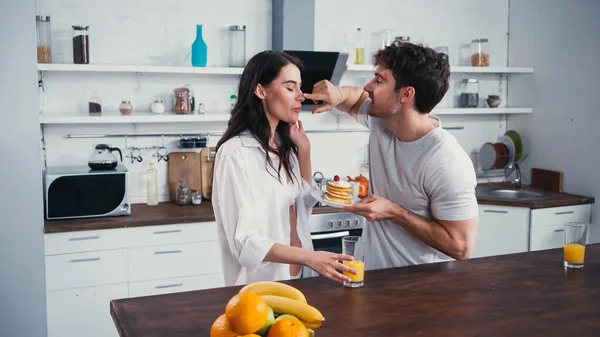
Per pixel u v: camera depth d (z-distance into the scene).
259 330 1.35
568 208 4.36
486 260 2.25
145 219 3.63
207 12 4.23
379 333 1.57
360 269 1.92
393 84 2.15
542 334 1.58
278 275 2.26
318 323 1.42
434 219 2.34
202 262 3.78
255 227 2.18
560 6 4.64
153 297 1.83
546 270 2.13
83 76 3.99
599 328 1.62
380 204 2.23
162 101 4.18
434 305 1.77
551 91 4.77
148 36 4.11
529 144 5.02
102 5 3.99
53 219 3.60
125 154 4.14
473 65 4.92
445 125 5.08
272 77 2.16
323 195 2.41
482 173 5.20
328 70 4.07
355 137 4.75
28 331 3.50
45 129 3.95
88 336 3.59
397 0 4.75
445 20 4.95
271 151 2.22
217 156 2.21
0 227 3.39
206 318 1.66
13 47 3.31
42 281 3.47
